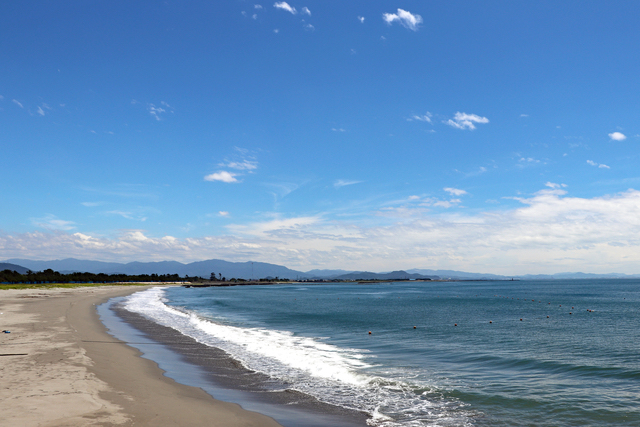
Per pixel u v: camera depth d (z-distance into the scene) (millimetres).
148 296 98688
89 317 39000
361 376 18281
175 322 39094
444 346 27859
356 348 26516
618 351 26172
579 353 25422
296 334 33156
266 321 43906
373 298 106438
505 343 29297
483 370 20375
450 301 91250
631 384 17766
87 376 14570
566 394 15977
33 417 10227
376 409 13680
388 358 23234
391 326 39844
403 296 119875
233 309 61656
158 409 11695
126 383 14445
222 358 21438
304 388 15938
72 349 19984
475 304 79562
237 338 29266
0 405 11078
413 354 24703
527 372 20047
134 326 34312
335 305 75000
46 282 165625
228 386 15812
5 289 97688
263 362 20750
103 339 25219
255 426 11133
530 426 12516
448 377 18703
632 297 105312
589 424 12750
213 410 12234
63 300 63094
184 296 110000
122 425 10078
